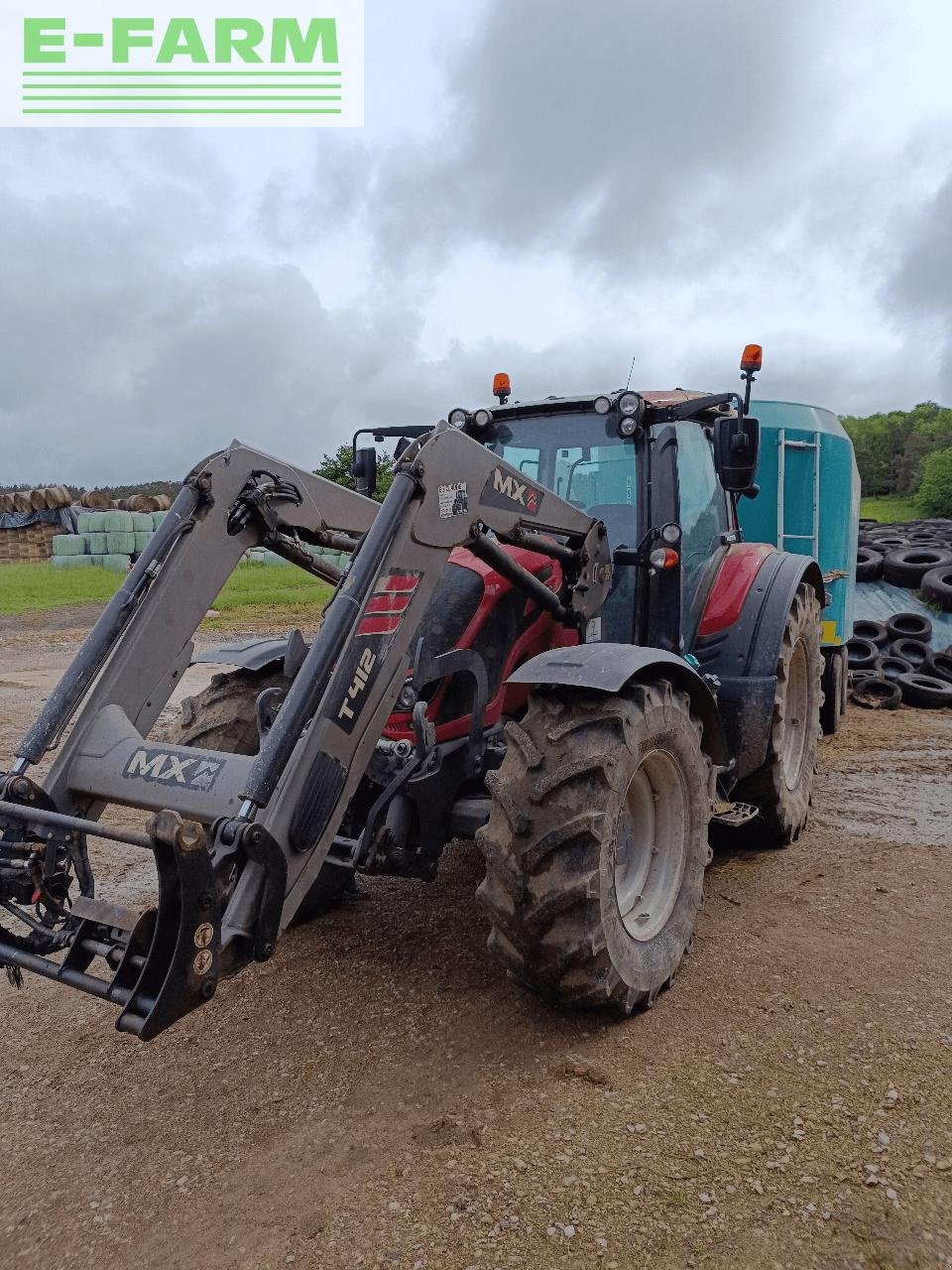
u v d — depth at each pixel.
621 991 2.96
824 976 3.36
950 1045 2.91
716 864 4.60
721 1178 2.34
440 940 3.77
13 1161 2.53
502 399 4.71
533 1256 2.11
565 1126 2.55
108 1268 2.15
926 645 9.45
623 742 2.96
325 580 3.70
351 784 2.77
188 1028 3.16
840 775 6.33
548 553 3.73
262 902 2.43
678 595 4.12
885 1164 2.39
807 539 7.36
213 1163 2.48
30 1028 3.18
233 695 3.87
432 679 3.42
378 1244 2.16
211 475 3.21
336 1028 3.13
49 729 2.75
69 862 2.72
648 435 4.17
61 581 21.62
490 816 3.00
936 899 4.06
